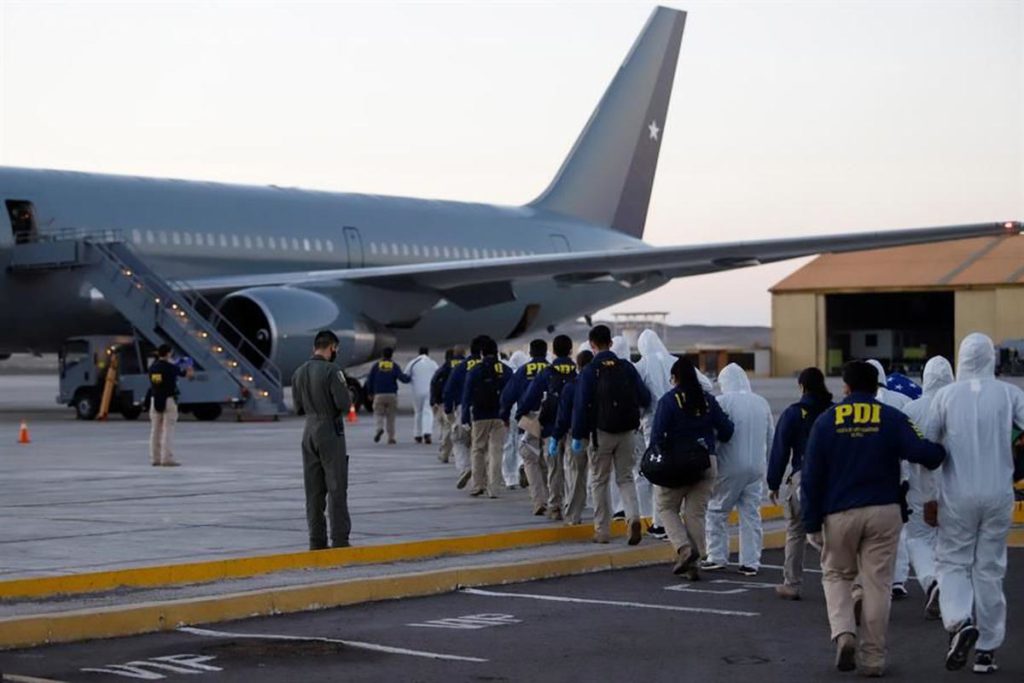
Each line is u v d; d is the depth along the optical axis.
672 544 15.78
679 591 14.63
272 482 23.34
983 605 11.09
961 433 11.13
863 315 109.06
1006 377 85.88
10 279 40.25
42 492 21.81
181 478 24.02
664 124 62.69
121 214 42.72
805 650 11.80
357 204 51.00
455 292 47.22
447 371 27.44
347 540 15.71
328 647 11.80
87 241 40.69
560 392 18.77
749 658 11.48
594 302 58.69
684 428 14.97
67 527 17.75
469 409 21.73
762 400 15.75
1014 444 11.14
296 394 15.70
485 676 10.81
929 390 14.39
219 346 39.94
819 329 99.25
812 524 11.08
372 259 50.31
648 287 60.12
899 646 12.05
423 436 33.19
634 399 16.73
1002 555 11.17
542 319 57.50
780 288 100.31
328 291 44.69
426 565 15.35
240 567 14.52
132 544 16.28
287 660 11.30
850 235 42.59
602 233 59.97
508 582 15.12
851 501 10.91
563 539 17.39
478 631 12.52
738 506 15.84
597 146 60.03
